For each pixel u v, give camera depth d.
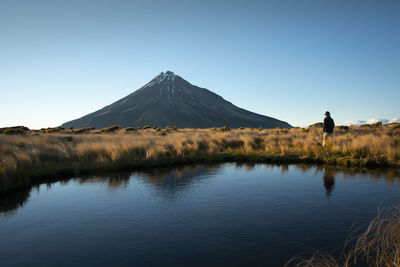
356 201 6.38
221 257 3.86
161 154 14.04
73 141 19.48
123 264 3.72
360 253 3.85
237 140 19.03
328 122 15.02
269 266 3.58
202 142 17.88
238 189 7.76
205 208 6.09
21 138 18.81
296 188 7.75
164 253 4.02
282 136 20.58
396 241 3.53
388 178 8.82
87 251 4.16
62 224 5.30
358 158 12.05
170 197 7.03
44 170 10.28
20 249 4.28
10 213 6.02
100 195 7.35
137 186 8.32
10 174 8.56
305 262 3.62
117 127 42.69
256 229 4.84
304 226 4.93
